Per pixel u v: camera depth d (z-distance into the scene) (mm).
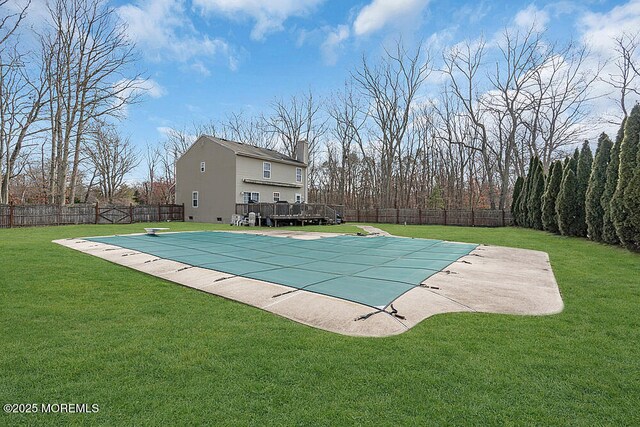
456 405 2049
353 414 1962
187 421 1889
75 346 2852
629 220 7938
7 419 1891
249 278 5414
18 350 2762
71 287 4766
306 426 1856
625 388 2229
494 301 4277
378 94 29297
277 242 10711
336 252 8492
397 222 25219
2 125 19078
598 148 10227
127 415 1942
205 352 2760
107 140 27750
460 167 30750
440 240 11555
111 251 8062
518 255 7973
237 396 2139
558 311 3875
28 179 30328
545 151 25000
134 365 2531
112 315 3682
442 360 2637
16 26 17781
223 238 11781
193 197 23781
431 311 3879
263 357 2680
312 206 21688
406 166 32969
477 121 26359
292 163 26203
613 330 3260
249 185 22625
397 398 2125
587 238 11273
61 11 18828
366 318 3594
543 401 2088
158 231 13641
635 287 4863
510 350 2812
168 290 4805
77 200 33875
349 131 32938
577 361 2611
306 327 3404
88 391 2182
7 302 4051
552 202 13859
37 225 17203
